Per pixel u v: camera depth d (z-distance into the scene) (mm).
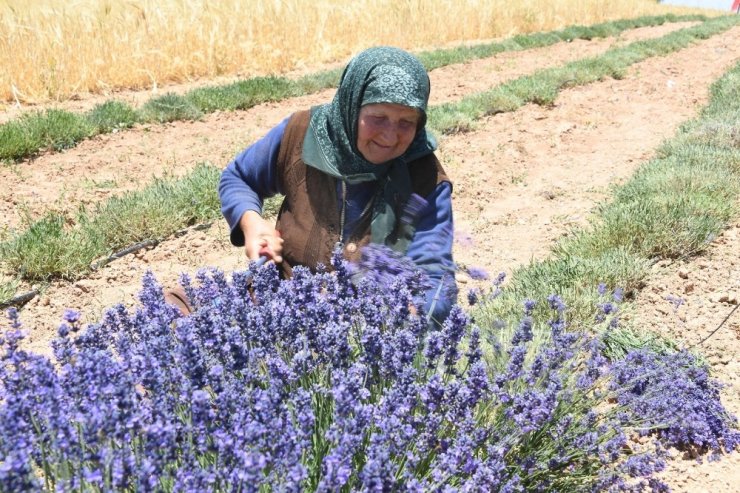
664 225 5207
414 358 2389
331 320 2236
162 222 5781
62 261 4996
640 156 8695
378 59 2559
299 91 11828
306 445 1813
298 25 16078
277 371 1993
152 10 13414
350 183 2742
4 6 12594
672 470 2986
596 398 2758
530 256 5582
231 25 14562
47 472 1630
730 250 5133
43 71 11117
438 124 9383
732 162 7008
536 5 26109
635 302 4391
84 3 13172
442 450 2037
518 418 2193
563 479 2523
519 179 7789
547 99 11586
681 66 16469
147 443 1677
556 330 2777
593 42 22359
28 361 1840
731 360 3836
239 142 8727
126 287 4914
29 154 7785
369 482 1670
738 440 3162
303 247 2850
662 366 3199
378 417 1961
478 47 18172
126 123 9227
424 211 2801
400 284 2383
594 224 5652
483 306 3930
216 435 1702
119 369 1816
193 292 2576
